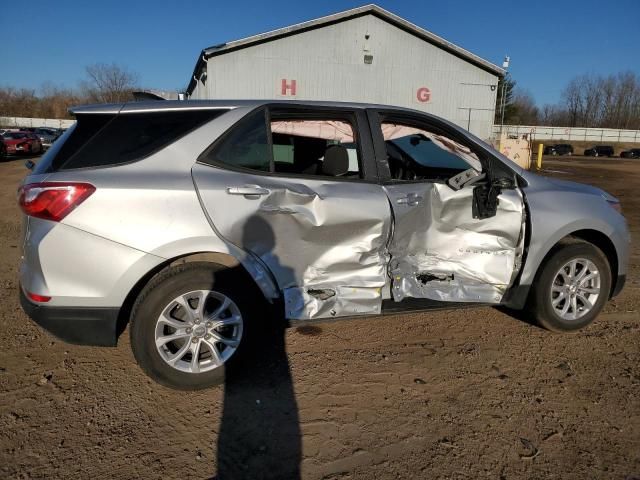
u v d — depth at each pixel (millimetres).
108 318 2842
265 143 3197
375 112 3477
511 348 3744
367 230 3240
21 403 2904
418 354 3625
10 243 6805
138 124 3006
